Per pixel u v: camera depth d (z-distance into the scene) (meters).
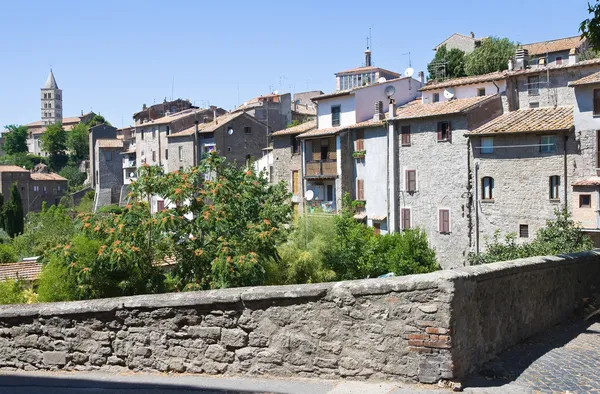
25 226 80.38
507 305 8.28
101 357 8.63
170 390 7.46
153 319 8.35
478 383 6.93
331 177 49.47
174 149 75.19
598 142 34.59
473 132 39.41
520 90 42.75
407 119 43.78
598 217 33.84
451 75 66.25
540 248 29.20
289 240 29.44
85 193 113.62
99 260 18.23
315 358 7.49
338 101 51.19
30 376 8.70
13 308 9.15
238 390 7.24
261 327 7.78
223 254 17.83
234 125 70.56
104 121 153.62
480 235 39.81
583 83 34.59
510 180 38.22
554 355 7.99
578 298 10.88
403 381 7.00
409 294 6.99
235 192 20.53
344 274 31.78
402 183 44.56
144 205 19.39
